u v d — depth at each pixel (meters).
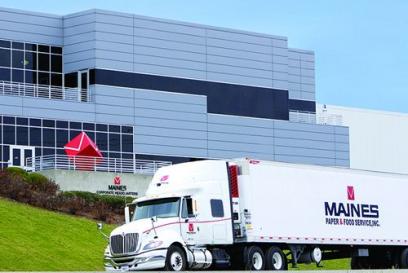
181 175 38.34
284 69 90.75
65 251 47.94
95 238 51.66
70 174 63.09
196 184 37.78
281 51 90.81
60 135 76.19
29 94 78.44
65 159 72.56
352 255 44.06
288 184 40.50
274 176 40.00
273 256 39.56
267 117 88.88
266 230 39.19
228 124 86.12
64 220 53.09
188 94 83.94
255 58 88.94
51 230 50.47
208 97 85.50
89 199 58.66
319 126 91.88
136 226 35.81
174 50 83.94
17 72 79.38
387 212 44.84
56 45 81.44
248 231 38.50
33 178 58.88
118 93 80.00
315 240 41.22
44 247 47.66
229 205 38.28
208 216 37.56
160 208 36.97
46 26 81.06
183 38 84.56
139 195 66.06
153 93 81.88
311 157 90.94
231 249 39.44
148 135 81.12
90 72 79.81
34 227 50.06
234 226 38.34
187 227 36.78
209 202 37.75
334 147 92.62
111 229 54.12
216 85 86.06
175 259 35.91
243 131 86.94
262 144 88.00
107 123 79.00
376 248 45.84
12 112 73.94
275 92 89.88
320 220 41.62
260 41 89.50
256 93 88.50
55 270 44.41
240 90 87.50
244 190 38.84
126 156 79.69
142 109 81.06
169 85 83.19
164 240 35.75
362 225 43.53
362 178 44.00
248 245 38.97
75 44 81.00
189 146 83.38
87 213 56.25
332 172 42.62
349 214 43.00
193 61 84.94
